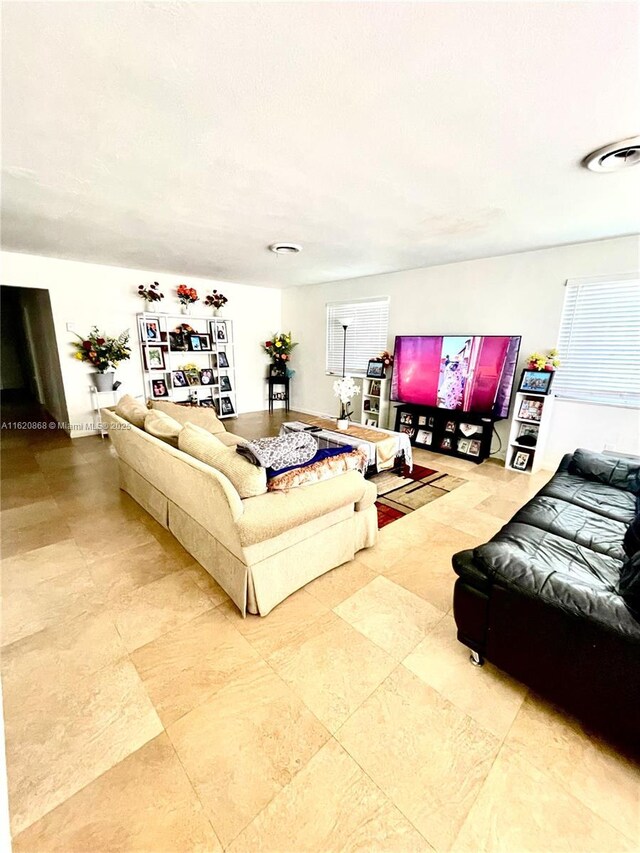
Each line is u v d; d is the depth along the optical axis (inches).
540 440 144.6
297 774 44.6
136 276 202.5
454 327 173.8
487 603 54.2
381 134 64.1
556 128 61.3
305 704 53.4
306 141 66.7
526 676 52.2
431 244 136.6
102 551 91.5
